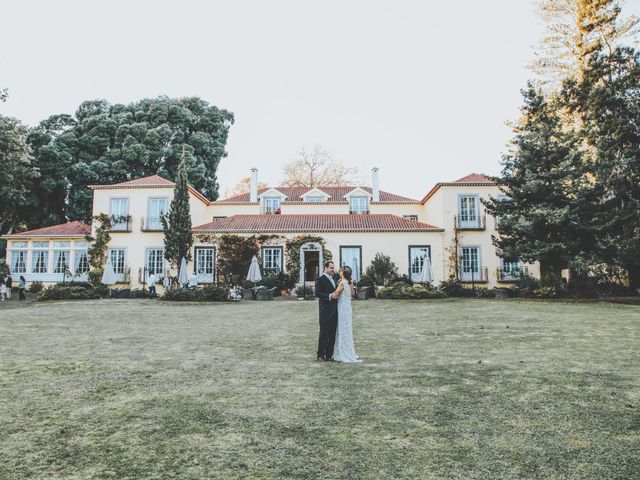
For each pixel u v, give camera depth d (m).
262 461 3.42
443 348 8.23
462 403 4.84
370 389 5.43
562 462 3.36
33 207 34.94
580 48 28.09
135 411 4.63
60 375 6.21
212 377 6.08
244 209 32.94
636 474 3.16
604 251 18.89
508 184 20.72
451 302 19.12
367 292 22.33
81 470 3.28
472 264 27.41
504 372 6.25
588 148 23.92
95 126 36.66
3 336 9.91
